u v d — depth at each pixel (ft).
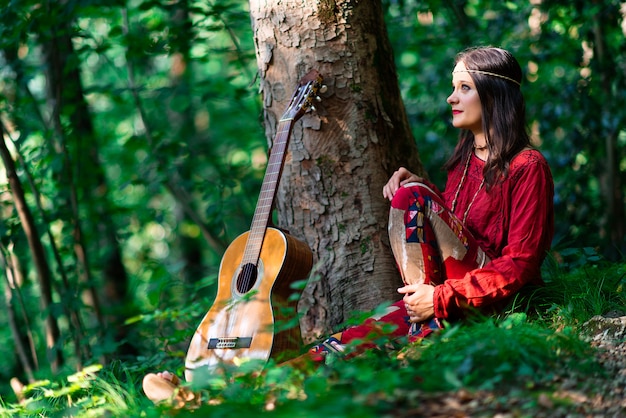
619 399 8.07
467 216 11.72
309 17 12.94
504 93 11.46
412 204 11.00
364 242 12.96
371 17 13.26
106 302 27.25
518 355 8.91
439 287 10.68
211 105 36.70
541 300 11.92
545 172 11.19
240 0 26.78
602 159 20.33
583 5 19.31
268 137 13.48
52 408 12.34
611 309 11.81
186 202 24.31
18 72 21.29
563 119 20.24
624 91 19.36
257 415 7.79
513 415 7.73
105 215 24.45
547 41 21.02
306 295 13.14
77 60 20.39
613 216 19.62
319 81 12.75
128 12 23.89
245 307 11.04
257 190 23.38
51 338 18.53
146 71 32.86
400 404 8.15
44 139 20.92
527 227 11.00
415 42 23.57
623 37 20.10
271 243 11.39
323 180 13.01
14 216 19.26
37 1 19.07
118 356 17.83
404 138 13.58
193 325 15.57
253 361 9.50
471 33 21.84
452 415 7.80
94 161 24.41
